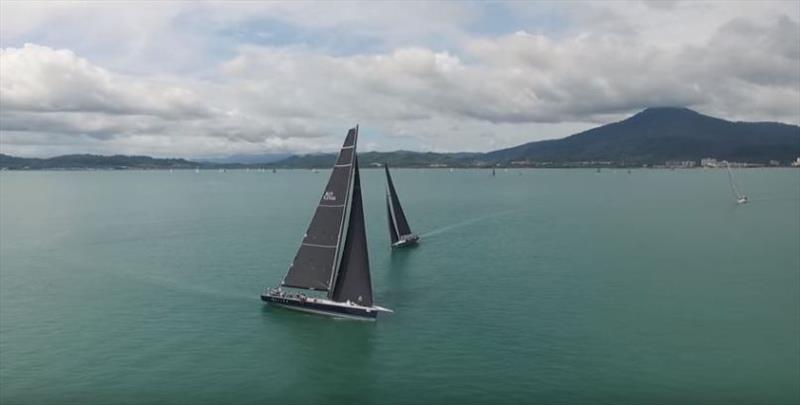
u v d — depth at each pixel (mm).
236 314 68125
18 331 62656
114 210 192250
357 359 55094
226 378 51438
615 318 66062
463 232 135625
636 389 48969
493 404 46750
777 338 59625
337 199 67062
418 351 56938
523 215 174000
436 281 83812
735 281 83188
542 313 68125
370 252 107688
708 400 47219
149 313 68750
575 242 119938
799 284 81250
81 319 66750
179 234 130875
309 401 47500
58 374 52125
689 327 63188
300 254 69500
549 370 52562
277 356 56000
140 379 51188
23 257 103250
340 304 65875
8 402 47156
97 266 94750
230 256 102688
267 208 199375
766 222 152875
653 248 112125
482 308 70125
